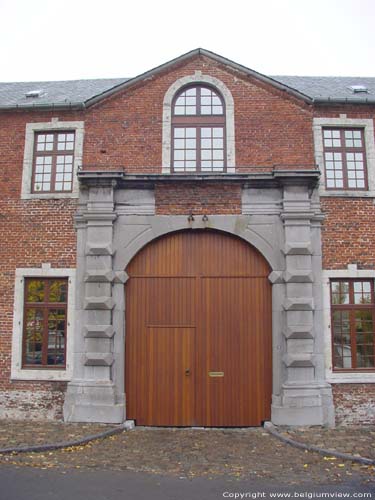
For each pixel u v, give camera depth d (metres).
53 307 11.03
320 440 9.12
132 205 11.11
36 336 11.02
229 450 8.67
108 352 10.55
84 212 11.02
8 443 8.63
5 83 14.80
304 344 10.46
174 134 11.59
